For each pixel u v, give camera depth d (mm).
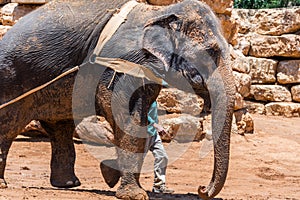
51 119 12250
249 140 21719
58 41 11734
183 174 16422
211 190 10492
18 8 20312
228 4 21906
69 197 11312
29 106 11984
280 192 14695
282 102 30156
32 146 18844
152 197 12102
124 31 11367
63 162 12906
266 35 30812
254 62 30734
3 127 11984
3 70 11836
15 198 10922
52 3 12133
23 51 11789
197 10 11023
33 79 11828
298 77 30188
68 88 11805
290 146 21406
